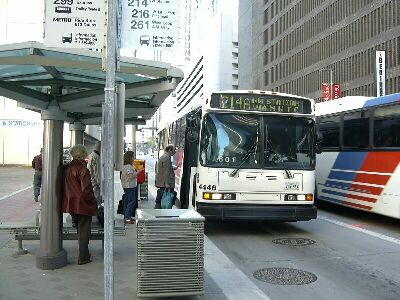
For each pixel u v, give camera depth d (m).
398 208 10.80
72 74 6.96
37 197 15.62
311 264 7.87
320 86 73.31
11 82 6.80
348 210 15.08
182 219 5.31
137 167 15.74
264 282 6.76
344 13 66.81
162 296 5.27
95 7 4.65
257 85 104.44
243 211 10.02
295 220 10.26
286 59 87.06
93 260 7.33
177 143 15.98
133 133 25.14
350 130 13.06
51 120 6.89
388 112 11.35
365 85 61.19
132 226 10.87
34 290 5.79
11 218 11.72
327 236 10.42
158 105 9.71
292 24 84.19
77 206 6.87
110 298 4.18
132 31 5.53
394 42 55.97
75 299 5.47
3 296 5.55
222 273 7.14
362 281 6.85
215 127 10.32
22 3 38.62
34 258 7.41
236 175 10.16
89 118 10.83
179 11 5.66
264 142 10.36
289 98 10.56
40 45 5.71
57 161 6.92
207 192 10.12
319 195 14.84
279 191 10.27
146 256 5.25
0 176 29.36
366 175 12.13
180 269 5.31
